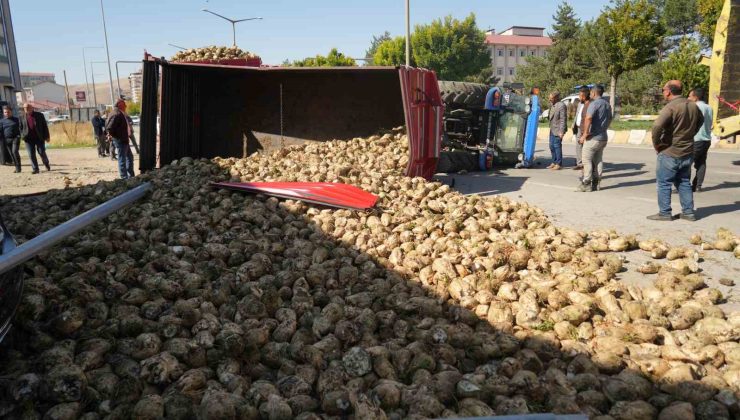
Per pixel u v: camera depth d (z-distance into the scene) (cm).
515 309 412
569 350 354
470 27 6581
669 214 718
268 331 370
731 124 1252
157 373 311
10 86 5569
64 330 352
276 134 1116
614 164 1354
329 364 334
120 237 542
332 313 390
